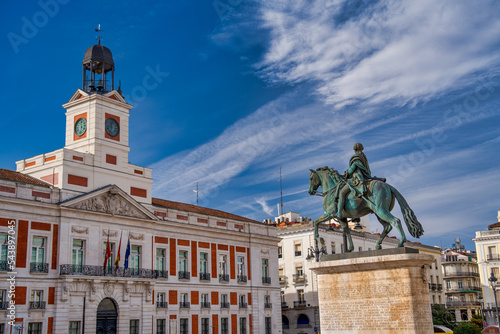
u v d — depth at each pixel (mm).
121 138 50062
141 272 48219
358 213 15836
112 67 52344
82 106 49406
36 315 40406
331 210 16203
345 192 15891
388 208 15227
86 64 52062
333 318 15109
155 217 50125
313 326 66938
